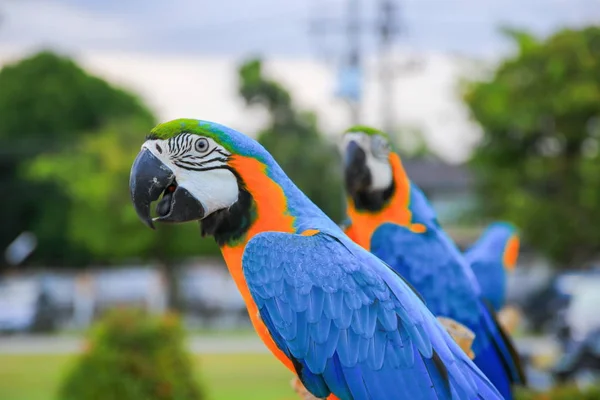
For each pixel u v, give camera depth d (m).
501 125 22.41
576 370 12.86
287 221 3.20
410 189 4.48
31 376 13.95
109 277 25.69
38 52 40.91
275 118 32.28
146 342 8.05
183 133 3.15
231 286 25.81
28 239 39.00
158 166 3.15
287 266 3.07
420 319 3.05
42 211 39.12
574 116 22.00
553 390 7.64
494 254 5.82
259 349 18.05
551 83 21.97
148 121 42.62
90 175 27.09
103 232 26.75
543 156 22.70
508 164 23.11
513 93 22.30
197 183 3.13
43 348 18.59
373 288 3.04
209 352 17.52
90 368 7.95
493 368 4.22
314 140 31.97
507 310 6.17
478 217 31.39
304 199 3.27
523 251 30.67
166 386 7.96
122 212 26.45
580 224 22.48
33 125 39.72
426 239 4.31
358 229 4.51
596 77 21.88
